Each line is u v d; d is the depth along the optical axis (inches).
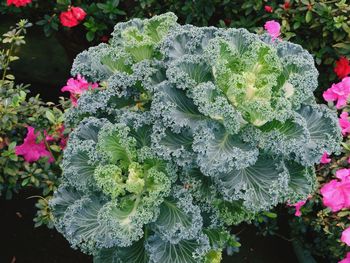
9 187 29.3
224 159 19.2
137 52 23.1
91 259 35.6
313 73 21.4
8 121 28.2
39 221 27.9
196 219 19.9
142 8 39.6
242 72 20.7
